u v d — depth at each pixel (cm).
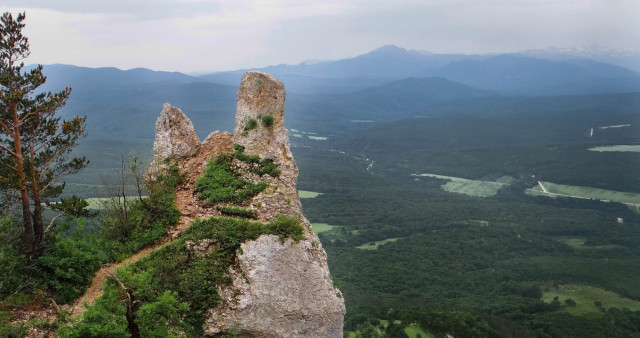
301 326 2139
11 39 2262
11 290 2100
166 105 2952
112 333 1714
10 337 1797
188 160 2927
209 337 2034
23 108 2372
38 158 2516
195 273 2122
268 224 2283
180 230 2458
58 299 2156
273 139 2805
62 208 2519
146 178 2769
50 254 2323
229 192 2623
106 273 2348
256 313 2072
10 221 2380
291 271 2173
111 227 2611
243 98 2889
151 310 1781
